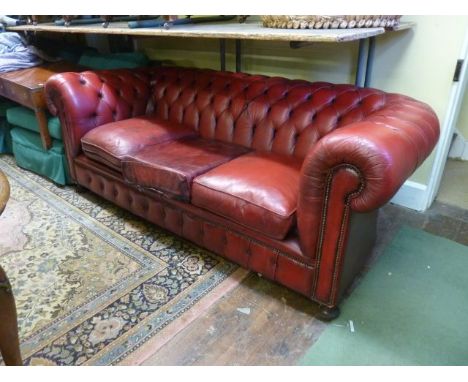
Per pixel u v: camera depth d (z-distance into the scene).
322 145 1.19
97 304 1.55
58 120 2.37
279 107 1.93
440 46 1.86
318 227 1.31
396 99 1.65
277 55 2.49
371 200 1.14
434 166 2.10
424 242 1.92
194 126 2.29
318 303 1.50
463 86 1.97
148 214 1.99
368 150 1.10
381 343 1.36
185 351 1.34
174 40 3.07
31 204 2.36
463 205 2.29
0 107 3.01
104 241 1.97
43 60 3.11
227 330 1.42
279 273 1.51
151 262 1.80
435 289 1.61
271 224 1.42
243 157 1.85
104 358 1.31
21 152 2.79
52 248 1.91
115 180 2.09
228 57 2.76
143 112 2.53
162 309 1.52
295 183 1.55
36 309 1.52
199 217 1.72
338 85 1.87
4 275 1.03
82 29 2.33
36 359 1.31
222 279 1.69
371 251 1.82
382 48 2.04
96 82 2.32
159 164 1.77
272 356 1.32
